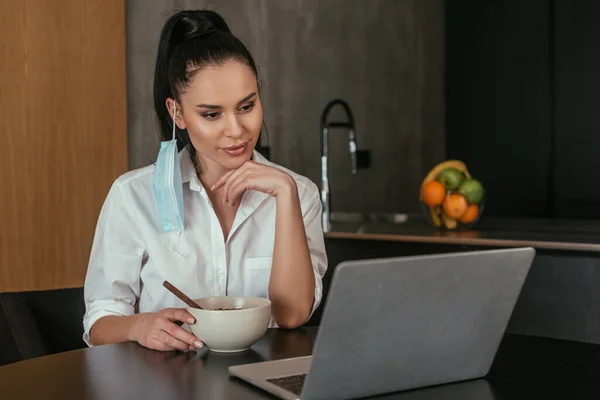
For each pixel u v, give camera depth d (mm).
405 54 4570
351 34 4234
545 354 1235
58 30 2898
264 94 3773
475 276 1001
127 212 1580
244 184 1454
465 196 2715
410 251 2600
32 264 2869
